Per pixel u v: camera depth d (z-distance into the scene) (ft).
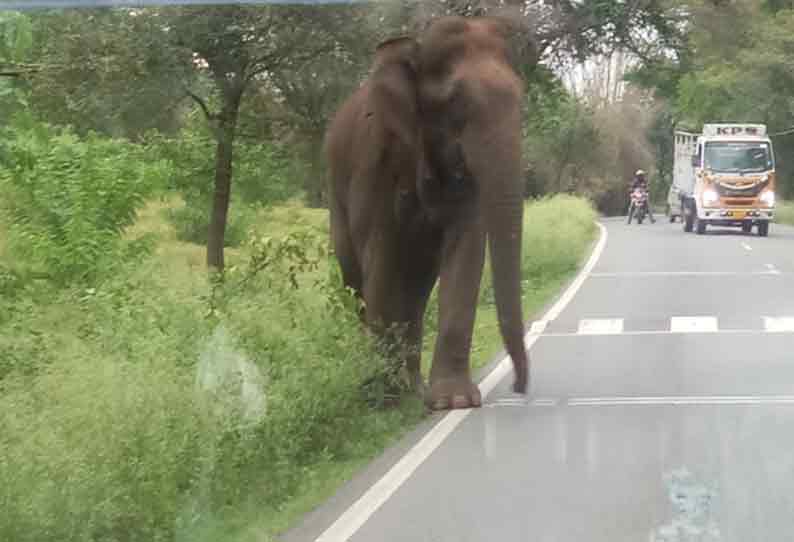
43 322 39.63
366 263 40.04
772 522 25.57
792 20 164.35
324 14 59.26
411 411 38.73
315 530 25.95
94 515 23.20
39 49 58.13
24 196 52.85
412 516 26.84
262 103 67.26
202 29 59.00
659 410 38.99
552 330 60.95
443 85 36.24
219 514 26.86
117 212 54.44
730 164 142.41
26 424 25.03
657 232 151.43
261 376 31.94
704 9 86.38
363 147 40.06
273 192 73.87
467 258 39.09
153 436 26.11
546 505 27.50
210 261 68.69
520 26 39.75
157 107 62.59
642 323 63.00
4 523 21.91
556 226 106.83
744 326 60.95
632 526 25.53
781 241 131.75
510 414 38.70
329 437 33.86
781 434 34.86
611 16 76.74
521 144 35.53
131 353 31.37
